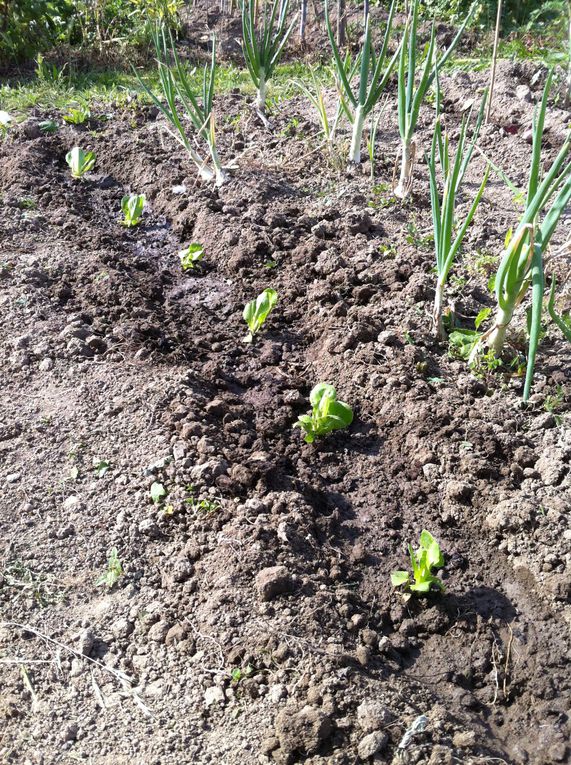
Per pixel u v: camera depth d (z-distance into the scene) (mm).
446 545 2471
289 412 2994
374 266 3680
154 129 5238
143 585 2305
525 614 2250
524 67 5746
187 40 7133
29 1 6641
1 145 5059
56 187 4621
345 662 2043
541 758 1907
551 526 2387
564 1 6801
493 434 2721
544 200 2654
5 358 3186
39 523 2475
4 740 1905
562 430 2701
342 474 2738
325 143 4824
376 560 2422
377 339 3230
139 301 3602
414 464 2734
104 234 4176
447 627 2240
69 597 2266
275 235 3951
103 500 2549
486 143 4828
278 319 3535
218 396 3070
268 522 2439
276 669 2043
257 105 5352
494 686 2092
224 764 1851
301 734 1857
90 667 2086
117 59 6727
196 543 2402
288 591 2229
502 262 2730
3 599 2246
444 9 7059
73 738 1920
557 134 4707
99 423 2855
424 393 2926
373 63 4348
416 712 1968
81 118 5355
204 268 3965
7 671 2066
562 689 2061
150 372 3131
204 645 2121
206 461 2666
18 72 6594
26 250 3947
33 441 2777
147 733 1925
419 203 4230
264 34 5133
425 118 5234
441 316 3182
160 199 4516
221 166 4520
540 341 3150
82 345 3248
